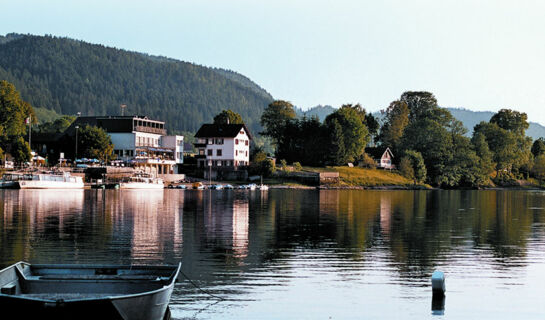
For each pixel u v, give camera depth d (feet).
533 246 147.43
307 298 94.38
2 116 441.68
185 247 138.31
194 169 549.54
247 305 90.27
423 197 411.34
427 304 92.17
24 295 78.64
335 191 499.51
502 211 271.08
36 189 368.89
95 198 305.73
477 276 111.04
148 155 514.27
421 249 141.18
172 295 94.99
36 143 496.64
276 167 559.79
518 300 94.79
